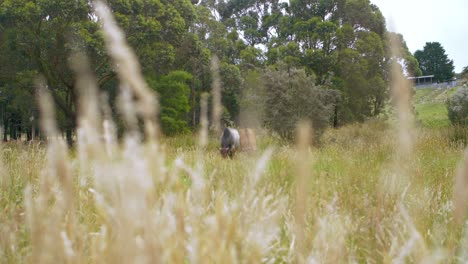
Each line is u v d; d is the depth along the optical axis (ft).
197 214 3.84
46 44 61.11
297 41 130.52
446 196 13.00
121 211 2.63
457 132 48.03
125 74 2.19
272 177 13.58
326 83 111.86
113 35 2.15
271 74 59.57
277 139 54.95
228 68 91.09
